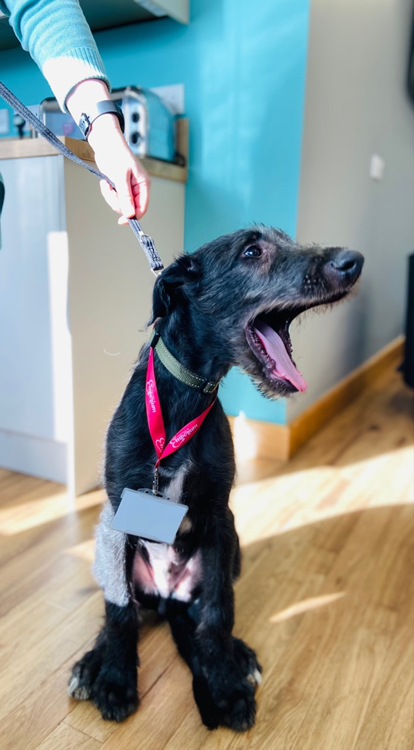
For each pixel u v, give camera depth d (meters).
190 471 1.07
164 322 1.07
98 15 2.10
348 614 1.36
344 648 1.25
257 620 1.33
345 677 1.16
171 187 2.17
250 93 2.05
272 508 1.89
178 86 2.19
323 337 2.61
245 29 2.00
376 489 2.05
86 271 1.78
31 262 1.79
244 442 2.34
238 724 1.02
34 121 1.14
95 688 1.08
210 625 1.12
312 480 2.11
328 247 1.12
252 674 1.14
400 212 3.77
